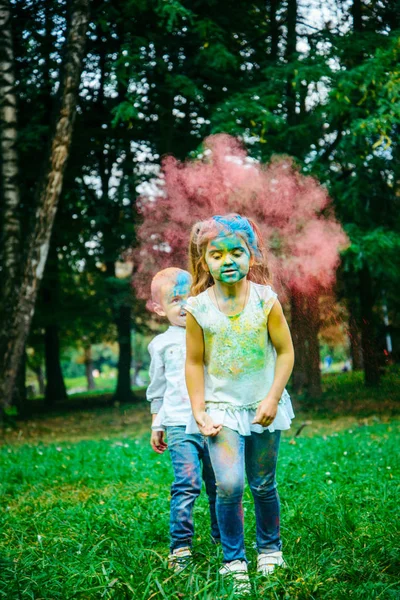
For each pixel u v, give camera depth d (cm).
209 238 330
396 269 1430
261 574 329
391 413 1180
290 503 493
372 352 690
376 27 1581
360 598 302
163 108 1628
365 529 416
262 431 336
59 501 568
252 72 1605
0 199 1398
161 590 297
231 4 1631
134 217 1623
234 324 332
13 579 334
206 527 445
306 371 1243
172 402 406
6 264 1304
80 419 1803
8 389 1295
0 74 1302
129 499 553
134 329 2062
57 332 2545
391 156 1501
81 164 1912
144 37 1498
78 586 329
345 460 699
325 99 1450
